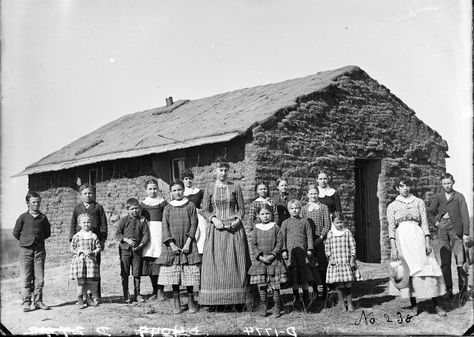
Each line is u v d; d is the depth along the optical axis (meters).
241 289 7.92
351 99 14.05
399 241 7.77
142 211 9.17
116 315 7.90
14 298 9.33
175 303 8.10
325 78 13.95
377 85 14.84
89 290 9.12
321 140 13.09
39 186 19.12
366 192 14.62
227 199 8.09
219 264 7.92
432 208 9.05
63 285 10.93
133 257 9.03
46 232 8.66
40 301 8.46
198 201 9.55
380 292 9.44
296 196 12.22
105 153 16.34
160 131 15.85
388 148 14.61
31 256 8.51
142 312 8.11
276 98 13.67
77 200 17.78
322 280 8.85
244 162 11.87
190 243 8.11
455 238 8.73
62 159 18.25
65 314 8.03
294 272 8.33
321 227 8.74
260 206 8.56
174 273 7.98
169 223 8.16
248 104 14.47
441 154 15.77
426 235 7.76
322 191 9.55
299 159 12.48
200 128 13.63
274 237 7.79
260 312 7.87
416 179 15.06
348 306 8.14
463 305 8.30
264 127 11.99
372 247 14.40
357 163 14.80
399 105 15.16
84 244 8.59
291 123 12.50
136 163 15.42
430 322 7.41
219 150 12.45
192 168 13.16
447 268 8.80
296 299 8.39
